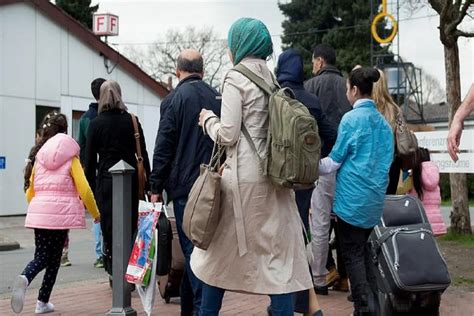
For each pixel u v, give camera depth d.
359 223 5.46
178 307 6.76
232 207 4.13
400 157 6.29
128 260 5.87
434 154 10.47
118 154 6.98
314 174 3.97
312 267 6.92
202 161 5.41
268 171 4.05
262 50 4.28
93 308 6.79
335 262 8.18
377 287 5.64
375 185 5.44
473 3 10.71
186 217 4.16
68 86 21.08
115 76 22.94
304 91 5.90
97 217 6.55
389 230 5.68
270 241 4.11
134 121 7.12
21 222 17.78
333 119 6.67
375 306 5.63
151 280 5.67
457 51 11.09
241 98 4.14
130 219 5.91
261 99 4.18
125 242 5.86
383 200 5.52
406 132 6.33
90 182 7.12
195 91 5.50
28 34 19.70
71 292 7.66
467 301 6.75
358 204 5.43
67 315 6.47
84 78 21.66
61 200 6.38
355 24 48.75
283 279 4.09
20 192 19.23
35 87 19.92
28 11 19.66
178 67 5.73
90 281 8.57
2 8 18.86
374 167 5.45
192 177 5.41
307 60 49.25
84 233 15.36
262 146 4.16
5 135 18.91
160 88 24.67
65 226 6.36
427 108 45.28
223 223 4.15
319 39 50.53
